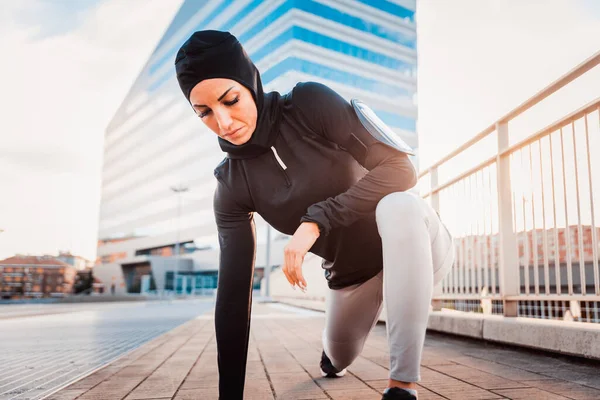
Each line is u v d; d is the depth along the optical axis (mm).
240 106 1400
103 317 10188
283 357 3244
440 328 4328
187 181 64875
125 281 78812
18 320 9133
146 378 2498
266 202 1591
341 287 1863
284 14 49844
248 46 54406
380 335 4738
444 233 1691
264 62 51531
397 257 1316
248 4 55188
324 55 49969
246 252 1636
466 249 4355
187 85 1379
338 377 2391
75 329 6715
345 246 1631
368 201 1397
